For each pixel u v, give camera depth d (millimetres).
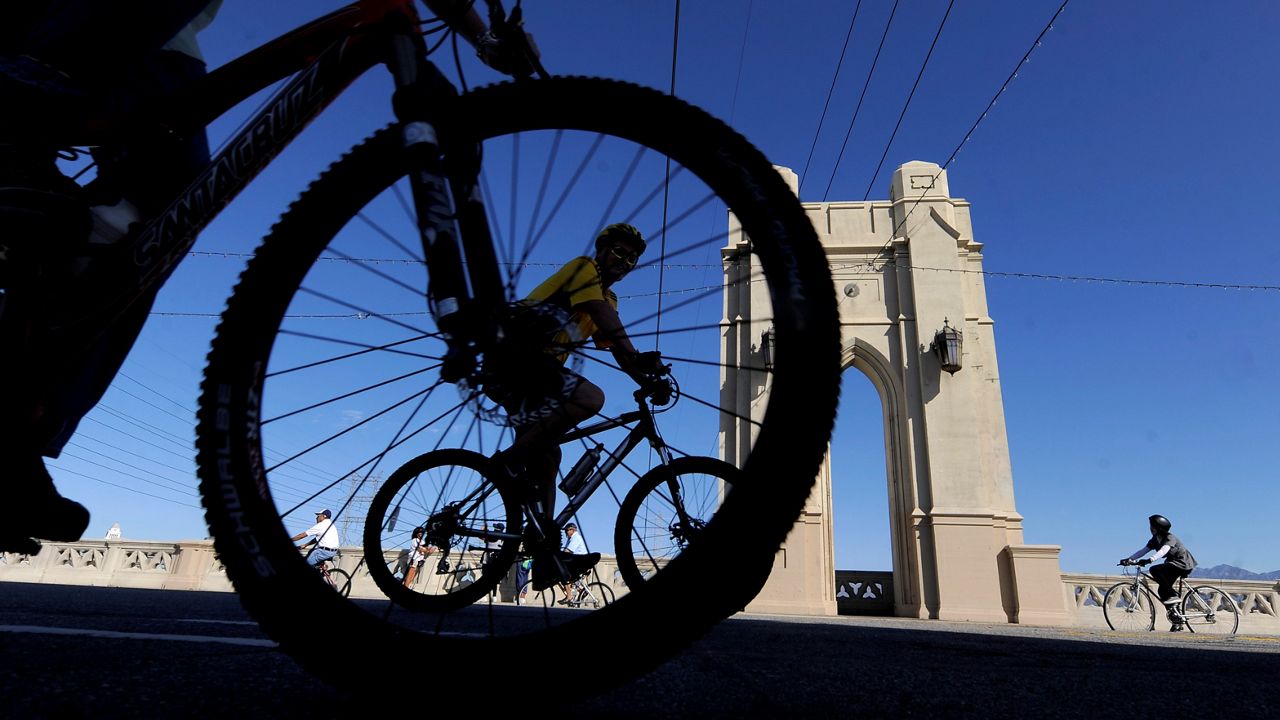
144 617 2359
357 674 872
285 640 909
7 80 1032
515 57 1303
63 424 1262
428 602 2354
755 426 914
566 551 2467
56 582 12047
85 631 1656
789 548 11383
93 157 1200
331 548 6586
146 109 1188
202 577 11703
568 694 822
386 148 1069
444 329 975
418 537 2346
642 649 814
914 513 11562
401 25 1110
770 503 839
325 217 1064
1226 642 4730
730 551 827
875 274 13164
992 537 11180
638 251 2279
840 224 13539
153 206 1217
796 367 891
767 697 1138
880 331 12797
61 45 1101
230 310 1021
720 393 10516
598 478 2619
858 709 1070
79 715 821
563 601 6996
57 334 1096
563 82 1061
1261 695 1379
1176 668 1922
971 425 11883
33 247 1019
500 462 2221
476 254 1026
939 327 12430
